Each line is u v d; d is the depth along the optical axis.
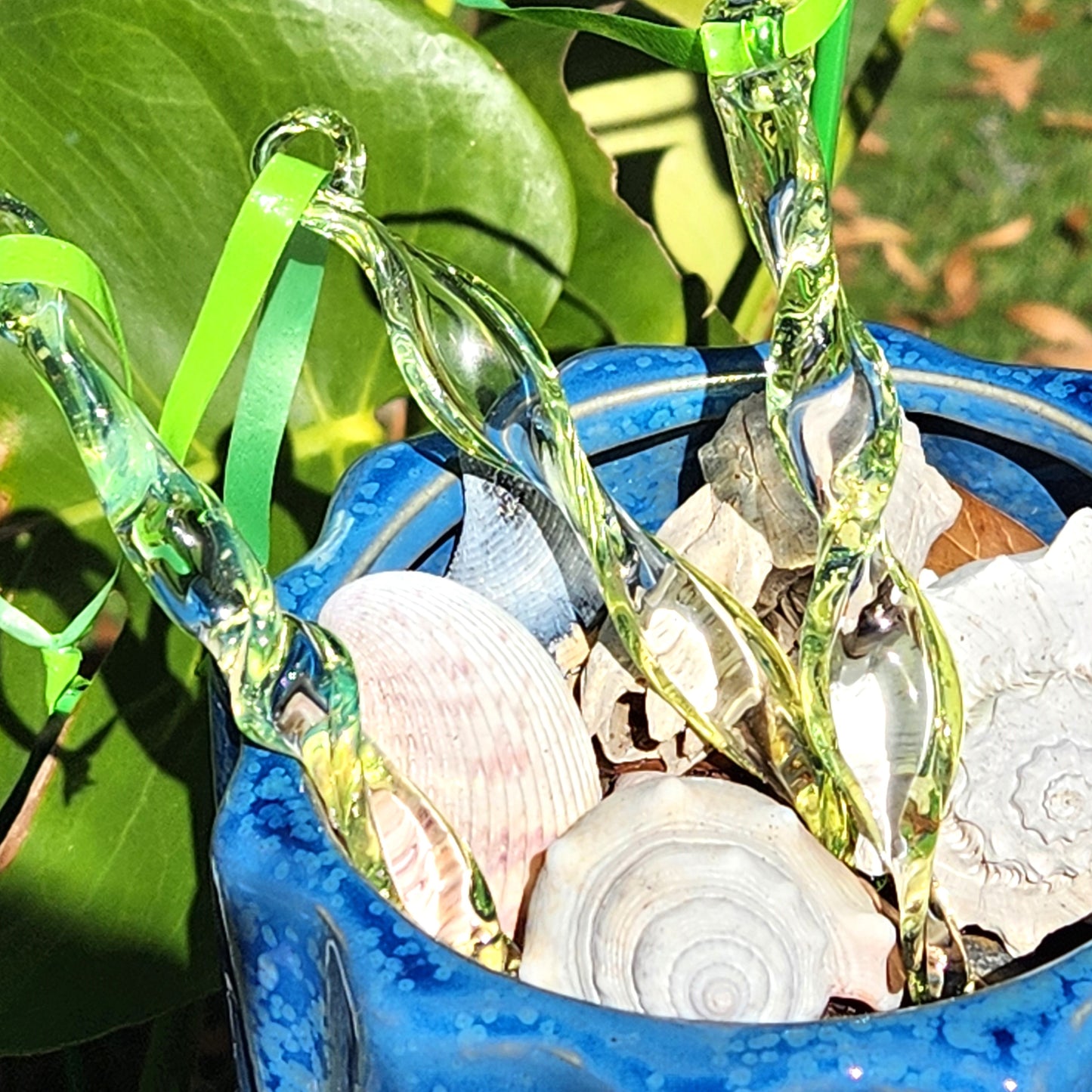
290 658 0.41
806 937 0.41
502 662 0.44
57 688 0.43
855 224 0.95
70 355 0.38
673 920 0.41
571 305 0.57
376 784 0.42
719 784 0.42
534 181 0.54
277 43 0.52
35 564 0.53
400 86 0.53
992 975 0.43
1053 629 0.44
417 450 0.47
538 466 0.44
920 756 0.42
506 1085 0.38
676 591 0.44
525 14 0.42
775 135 0.41
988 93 1.00
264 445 0.44
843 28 0.44
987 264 0.93
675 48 0.41
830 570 0.42
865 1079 0.37
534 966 0.41
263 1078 0.41
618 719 0.46
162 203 0.53
